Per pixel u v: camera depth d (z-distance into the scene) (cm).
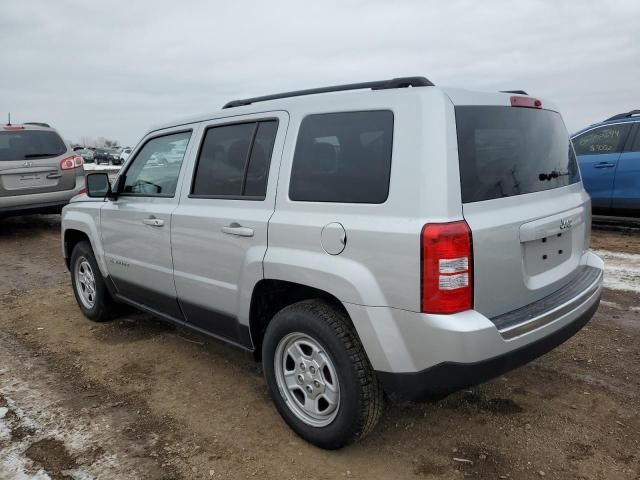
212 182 345
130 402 346
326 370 278
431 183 234
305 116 292
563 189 306
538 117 299
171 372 389
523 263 264
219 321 344
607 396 336
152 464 280
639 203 789
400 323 242
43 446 297
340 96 279
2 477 270
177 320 395
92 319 502
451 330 228
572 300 284
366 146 261
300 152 291
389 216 244
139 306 437
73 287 520
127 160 430
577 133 878
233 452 289
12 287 634
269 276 293
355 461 279
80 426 317
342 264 258
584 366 377
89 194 426
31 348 441
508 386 351
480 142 254
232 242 317
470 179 243
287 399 301
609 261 662
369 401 262
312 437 287
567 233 303
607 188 821
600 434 296
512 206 260
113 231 434
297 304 286
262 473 271
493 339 236
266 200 302
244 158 324
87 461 283
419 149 239
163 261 380
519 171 272
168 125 394
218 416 326
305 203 280
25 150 902
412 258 233
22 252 834
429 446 290
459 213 235
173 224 362
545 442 291
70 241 522
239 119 332
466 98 254
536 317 258
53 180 923
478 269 238
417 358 241
